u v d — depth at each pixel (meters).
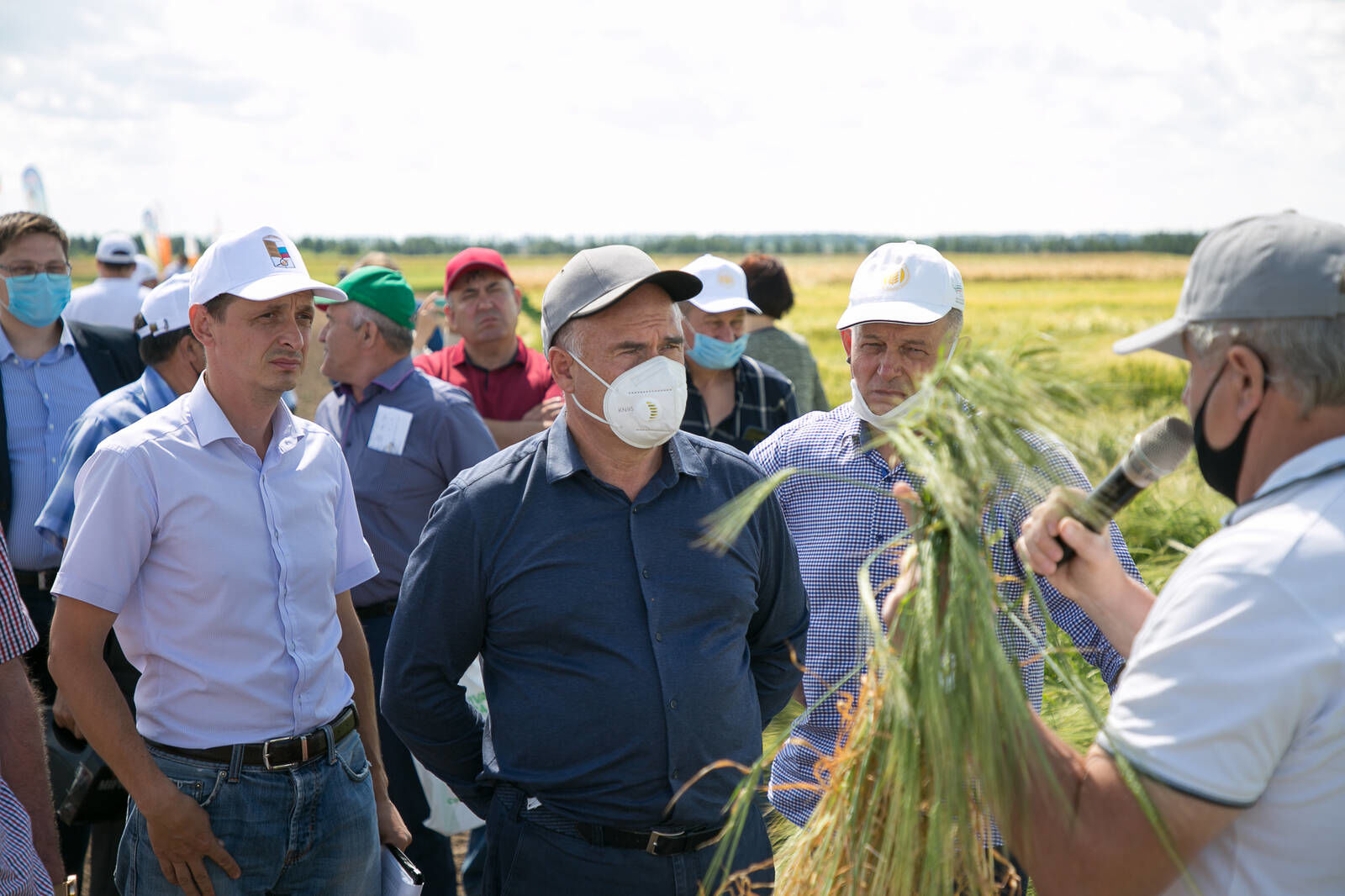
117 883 2.41
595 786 2.03
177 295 3.08
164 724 2.31
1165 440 1.36
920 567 1.38
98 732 2.19
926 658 1.32
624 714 2.03
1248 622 1.15
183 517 2.29
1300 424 1.22
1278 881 1.19
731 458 2.28
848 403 2.68
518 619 2.09
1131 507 5.03
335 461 2.67
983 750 1.27
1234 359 1.24
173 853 2.23
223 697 2.31
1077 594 1.53
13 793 1.97
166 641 2.31
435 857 3.43
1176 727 1.18
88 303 7.18
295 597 2.43
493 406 4.85
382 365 3.58
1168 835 1.18
